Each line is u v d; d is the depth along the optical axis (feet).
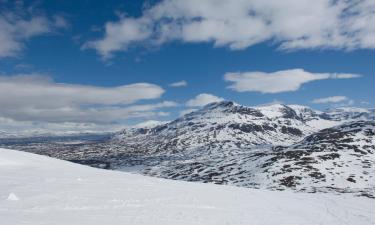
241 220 87.30
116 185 117.50
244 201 118.11
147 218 76.69
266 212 103.09
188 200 104.73
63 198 86.53
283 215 102.01
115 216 74.90
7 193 85.76
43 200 81.92
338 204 135.54
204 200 108.47
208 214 88.84
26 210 70.85
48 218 66.69
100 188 107.55
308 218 102.58
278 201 128.67
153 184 131.23
